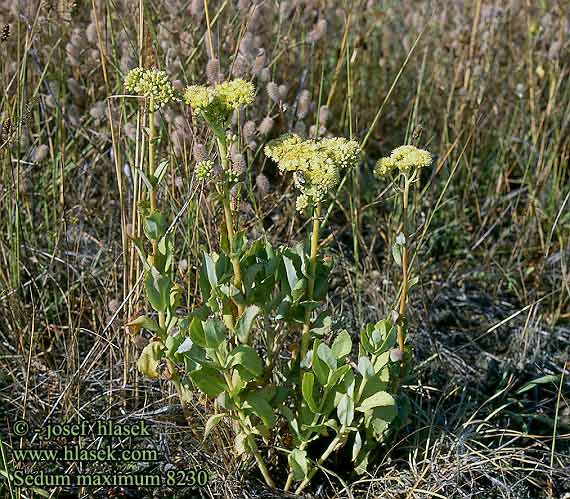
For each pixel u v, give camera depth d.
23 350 1.32
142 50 1.26
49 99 1.48
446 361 1.48
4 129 1.31
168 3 1.48
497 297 1.71
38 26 1.42
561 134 1.80
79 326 1.38
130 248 1.29
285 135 1.05
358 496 1.22
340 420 1.11
